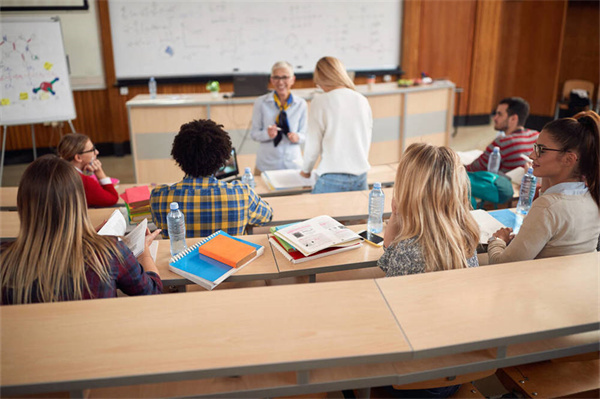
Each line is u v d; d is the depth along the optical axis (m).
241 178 3.26
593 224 1.71
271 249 1.98
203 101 4.59
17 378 1.05
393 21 6.43
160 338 1.18
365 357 1.13
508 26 7.13
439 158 1.51
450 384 1.44
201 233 2.04
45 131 5.84
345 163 2.82
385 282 1.43
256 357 1.12
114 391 1.23
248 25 5.97
